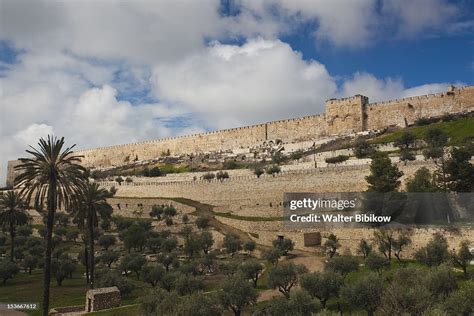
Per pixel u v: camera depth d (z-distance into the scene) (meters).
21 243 113.12
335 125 182.38
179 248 108.19
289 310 49.91
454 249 67.50
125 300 69.06
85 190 62.22
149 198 144.38
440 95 164.12
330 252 83.19
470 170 81.94
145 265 83.88
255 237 103.06
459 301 42.38
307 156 151.25
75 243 118.88
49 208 55.56
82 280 86.94
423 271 53.31
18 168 62.28
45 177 56.12
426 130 142.75
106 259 94.75
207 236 101.12
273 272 63.84
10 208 97.81
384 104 174.50
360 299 51.28
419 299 43.62
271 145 196.12
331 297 57.31
